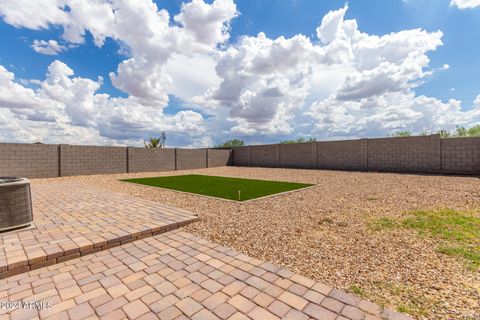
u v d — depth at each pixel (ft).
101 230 13.26
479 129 50.49
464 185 29.40
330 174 49.01
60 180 40.01
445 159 44.80
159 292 7.84
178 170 65.62
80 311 6.87
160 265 9.84
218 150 80.79
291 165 72.28
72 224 14.44
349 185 32.09
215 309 6.91
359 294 7.63
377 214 17.22
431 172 46.44
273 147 76.64
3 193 12.84
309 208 19.42
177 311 6.83
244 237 13.08
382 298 7.38
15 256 9.73
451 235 12.68
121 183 36.14
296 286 8.10
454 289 7.79
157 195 25.76
